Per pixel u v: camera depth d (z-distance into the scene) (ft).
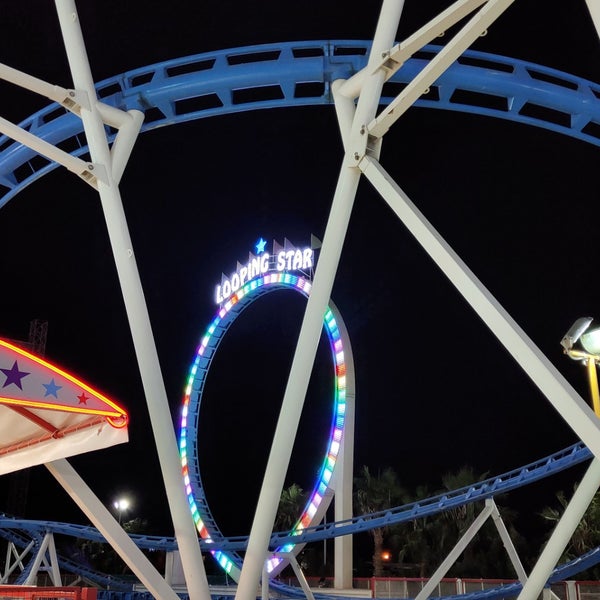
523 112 64.44
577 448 73.92
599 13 20.72
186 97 58.08
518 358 22.81
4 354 26.55
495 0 26.58
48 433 32.89
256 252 148.25
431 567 139.54
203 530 123.65
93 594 24.57
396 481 153.58
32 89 37.63
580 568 79.87
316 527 92.32
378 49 33.47
